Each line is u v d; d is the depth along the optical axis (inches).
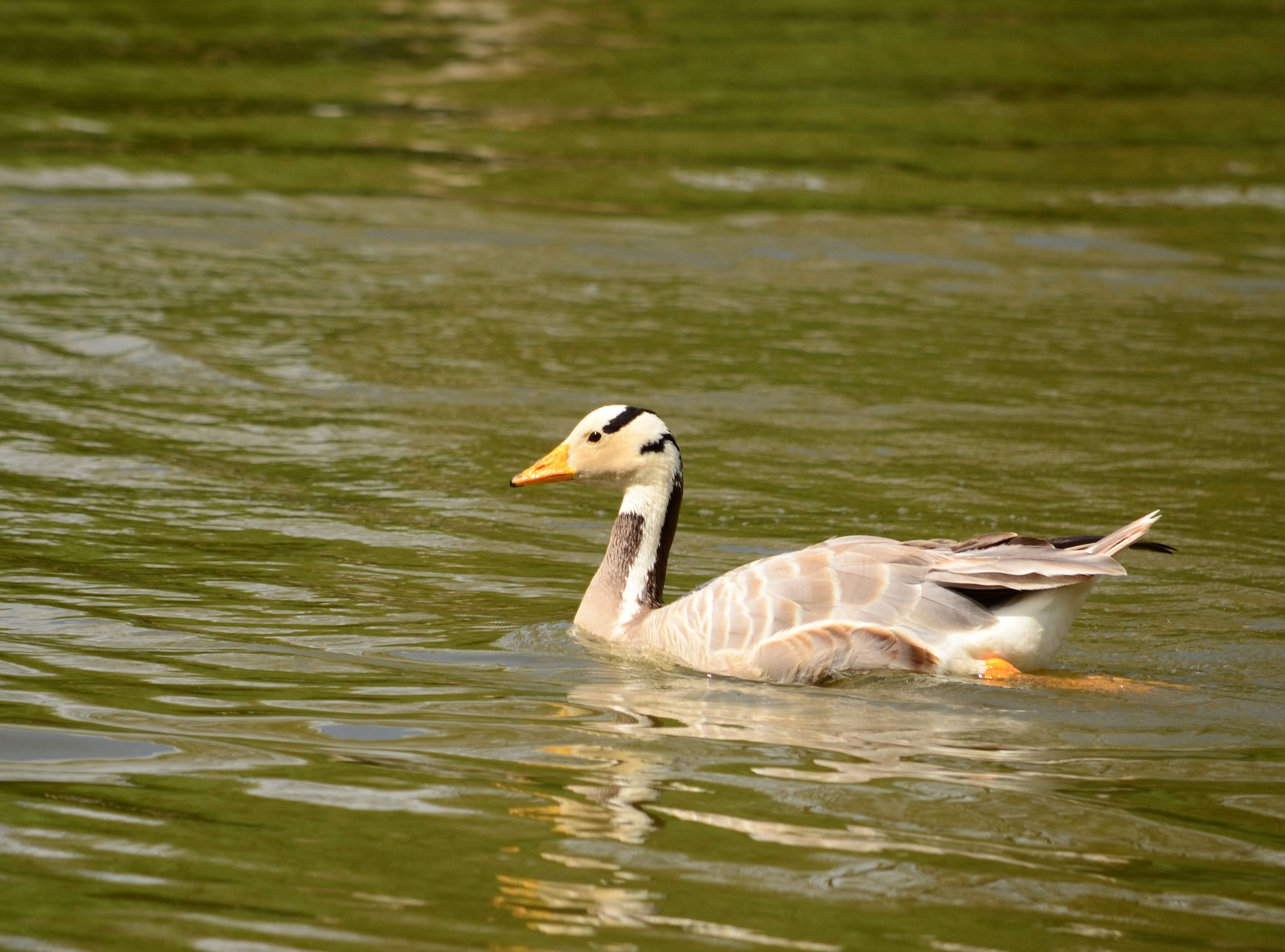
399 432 669.9
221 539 530.9
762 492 601.9
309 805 316.8
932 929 269.4
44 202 1091.9
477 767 340.2
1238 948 265.0
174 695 384.8
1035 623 406.6
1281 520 574.9
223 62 1517.0
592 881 284.0
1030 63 1595.7
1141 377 776.3
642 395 729.6
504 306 891.4
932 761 351.3
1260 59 1622.8
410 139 1290.6
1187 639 456.8
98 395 703.1
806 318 884.0
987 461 643.5
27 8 1702.8
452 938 261.6
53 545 512.1
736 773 340.2
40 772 330.3
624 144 1293.1
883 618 409.1
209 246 1005.2
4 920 265.1
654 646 437.1
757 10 1814.7
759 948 260.7
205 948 257.4
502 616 467.8
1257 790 337.7
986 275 994.1
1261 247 1074.1
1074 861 298.5
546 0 1843.0
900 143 1316.4
